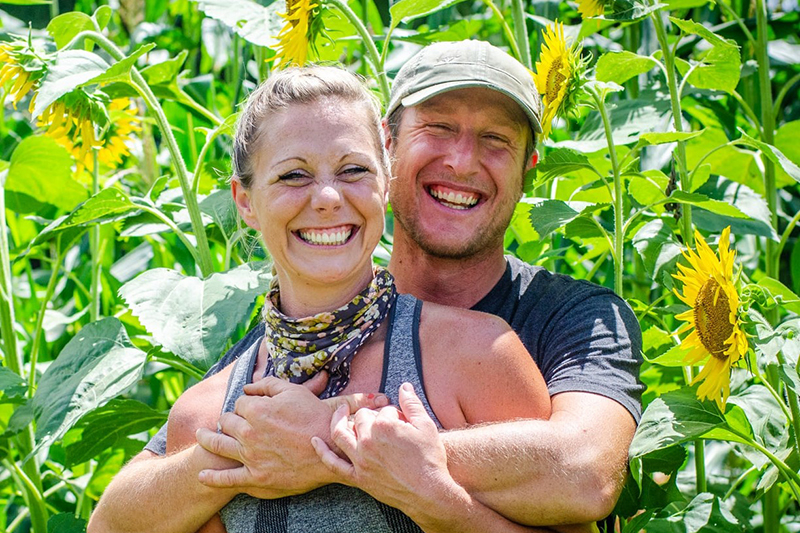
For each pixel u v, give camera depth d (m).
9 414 2.75
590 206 2.18
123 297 2.16
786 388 1.94
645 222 2.47
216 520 1.75
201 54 4.32
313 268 1.66
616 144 2.57
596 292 1.99
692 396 1.85
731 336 1.75
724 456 3.02
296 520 1.64
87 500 2.97
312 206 1.64
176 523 1.73
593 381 1.79
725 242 1.77
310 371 1.69
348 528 1.61
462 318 1.71
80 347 2.31
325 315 1.67
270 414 1.62
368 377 1.67
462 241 2.06
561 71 2.13
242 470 1.65
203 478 1.67
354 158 1.66
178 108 3.62
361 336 1.68
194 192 2.44
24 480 2.59
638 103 2.77
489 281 2.12
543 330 1.97
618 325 1.90
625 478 1.85
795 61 3.19
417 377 1.65
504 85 2.04
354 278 1.71
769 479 1.99
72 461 2.54
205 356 2.06
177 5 4.33
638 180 2.57
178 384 3.37
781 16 3.23
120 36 4.18
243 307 2.13
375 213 1.68
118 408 2.45
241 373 1.80
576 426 1.67
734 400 2.10
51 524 2.40
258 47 2.79
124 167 3.77
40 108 2.11
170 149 2.42
